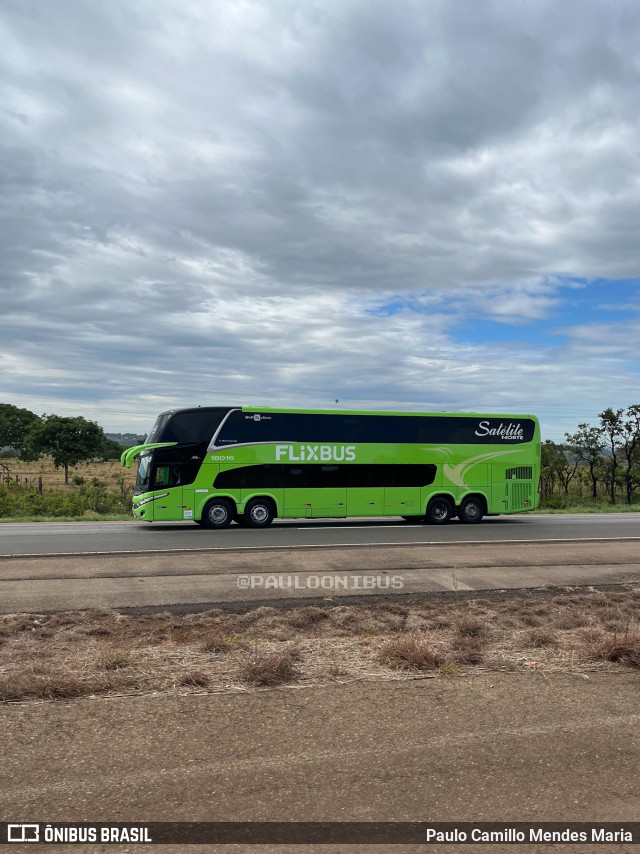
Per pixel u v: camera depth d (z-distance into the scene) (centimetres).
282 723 530
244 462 2231
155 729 516
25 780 430
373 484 2325
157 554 1480
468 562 1380
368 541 1766
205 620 912
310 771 445
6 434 9000
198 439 2212
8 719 534
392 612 976
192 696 594
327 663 709
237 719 538
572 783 430
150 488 2177
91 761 459
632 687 629
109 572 1252
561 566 1347
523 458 2481
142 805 400
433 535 1941
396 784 427
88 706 566
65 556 1442
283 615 939
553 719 543
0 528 2228
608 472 4362
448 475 2394
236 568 1304
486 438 2445
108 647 770
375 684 632
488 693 607
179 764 455
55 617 912
